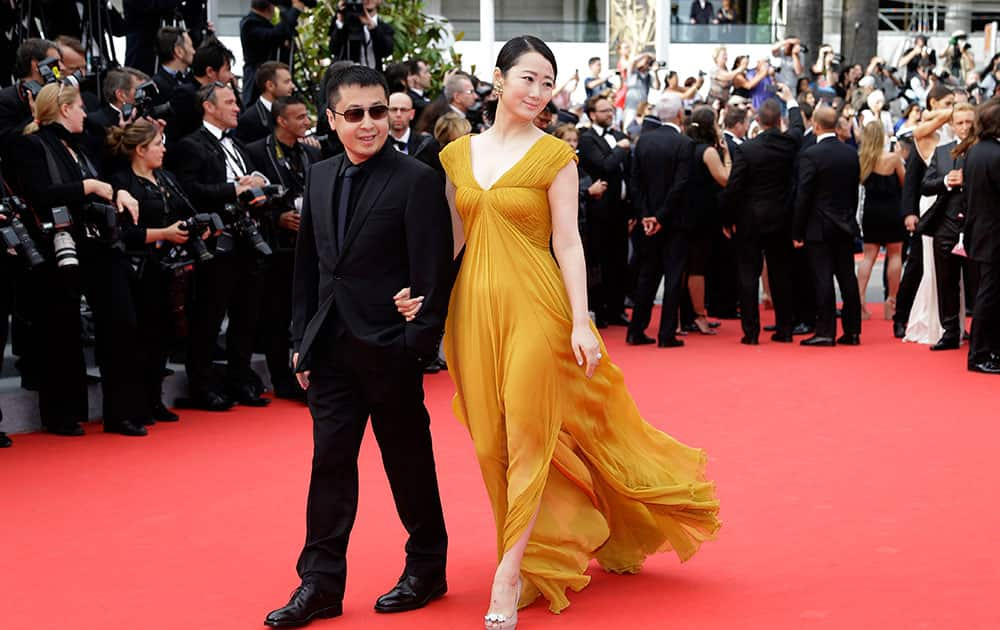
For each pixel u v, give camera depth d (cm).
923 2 2978
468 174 393
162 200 691
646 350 1005
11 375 752
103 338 670
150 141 684
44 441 658
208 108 725
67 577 436
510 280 386
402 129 819
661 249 1016
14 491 557
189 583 428
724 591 413
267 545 473
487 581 427
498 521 400
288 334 784
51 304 660
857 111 1828
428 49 1206
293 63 1016
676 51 2583
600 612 395
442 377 866
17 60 707
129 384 678
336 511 390
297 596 384
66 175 640
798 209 1000
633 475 411
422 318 377
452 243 387
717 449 638
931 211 956
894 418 717
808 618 385
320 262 389
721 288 1200
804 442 653
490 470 397
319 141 799
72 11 879
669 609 396
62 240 621
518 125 395
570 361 395
